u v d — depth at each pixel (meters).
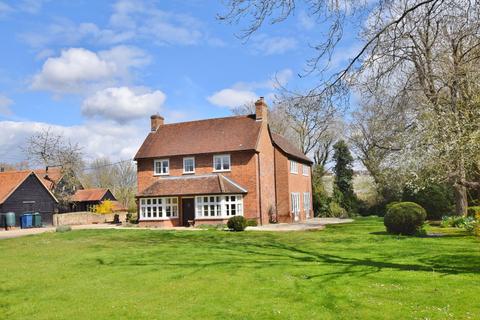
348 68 9.81
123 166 79.81
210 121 40.56
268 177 38.78
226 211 35.19
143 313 9.09
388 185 42.78
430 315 8.22
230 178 36.66
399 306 8.87
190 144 38.72
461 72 14.70
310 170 49.44
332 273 12.29
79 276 13.30
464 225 25.69
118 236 26.70
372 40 9.60
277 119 54.09
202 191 35.28
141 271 13.70
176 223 36.78
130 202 75.31
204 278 12.24
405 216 22.91
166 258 16.31
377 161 43.81
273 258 15.61
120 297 10.48
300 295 9.99
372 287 10.48
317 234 25.38
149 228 34.50
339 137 53.62
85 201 58.47
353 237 22.70
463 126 16.91
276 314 8.63
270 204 38.72
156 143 40.41
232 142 37.16
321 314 8.55
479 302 8.95
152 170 39.47
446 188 37.41
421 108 18.59
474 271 12.15
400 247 17.81
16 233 34.59
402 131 21.39
